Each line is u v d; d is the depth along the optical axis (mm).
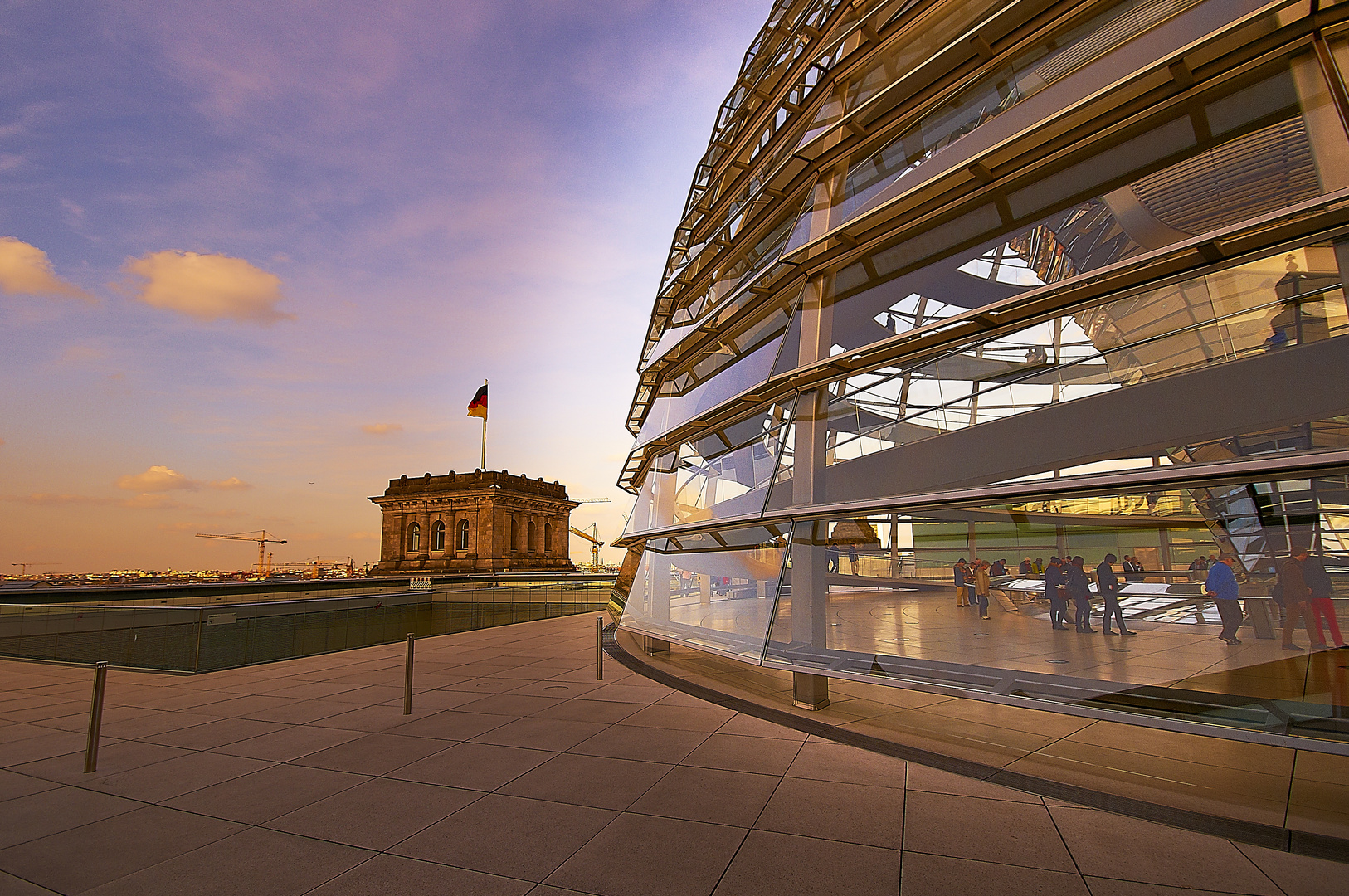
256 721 8492
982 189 6988
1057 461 5723
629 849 4586
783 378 8289
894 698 9219
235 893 4109
